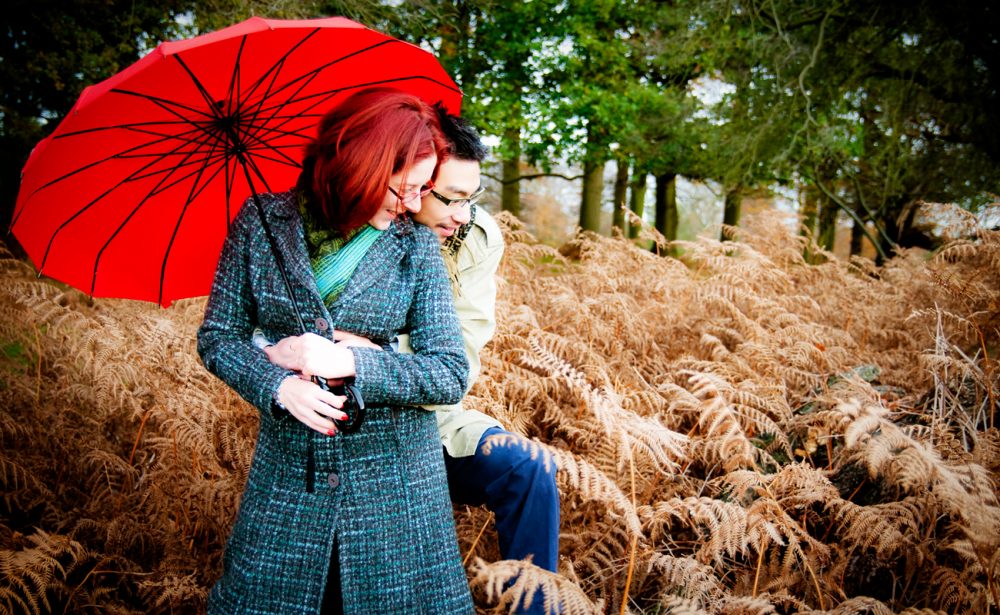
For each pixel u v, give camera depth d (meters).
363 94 1.75
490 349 3.29
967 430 2.76
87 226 1.94
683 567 2.16
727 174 13.04
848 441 1.94
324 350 1.63
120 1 8.88
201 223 2.15
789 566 2.20
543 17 13.08
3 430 3.20
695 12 12.27
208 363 1.77
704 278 4.49
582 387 2.06
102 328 3.26
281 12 8.80
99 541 2.79
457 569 1.87
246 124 2.03
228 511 2.71
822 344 3.67
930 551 2.28
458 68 13.11
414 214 2.09
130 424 3.56
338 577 1.77
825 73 11.80
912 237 11.79
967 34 10.41
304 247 1.77
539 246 4.60
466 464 2.10
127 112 1.80
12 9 8.30
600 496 1.82
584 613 1.65
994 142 11.00
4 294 3.51
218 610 1.77
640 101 13.35
